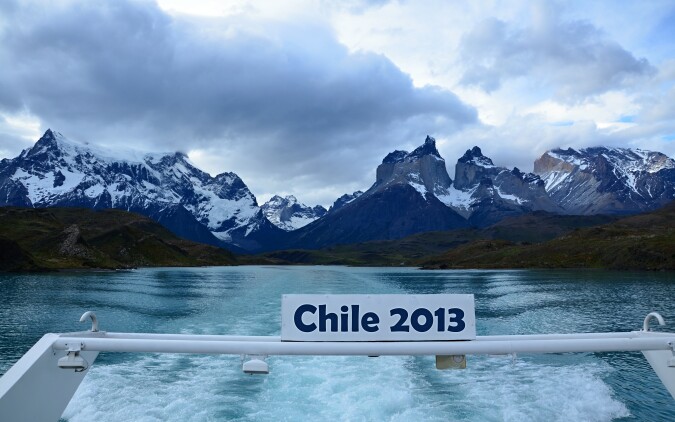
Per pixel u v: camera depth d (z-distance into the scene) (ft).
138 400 51.21
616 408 51.52
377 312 22.31
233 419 45.37
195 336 24.32
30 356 20.77
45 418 21.22
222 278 406.82
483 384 57.88
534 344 21.59
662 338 21.86
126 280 343.05
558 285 295.07
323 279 394.73
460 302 22.48
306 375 60.23
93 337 23.18
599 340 21.59
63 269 457.68
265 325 115.96
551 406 50.60
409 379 59.00
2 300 190.60
